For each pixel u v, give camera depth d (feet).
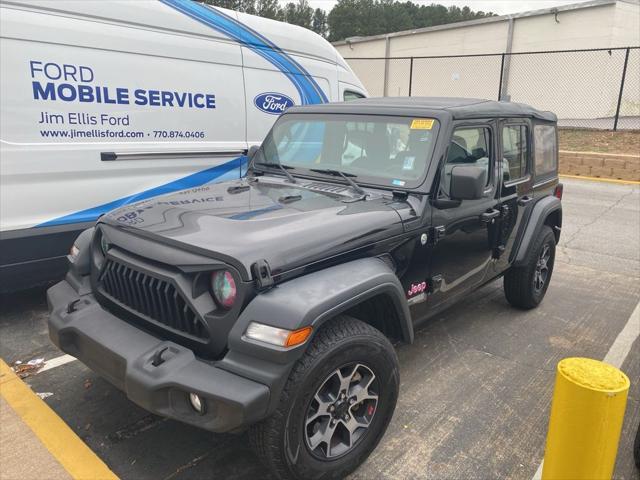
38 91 13.69
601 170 43.29
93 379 11.80
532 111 15.21
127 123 15.67
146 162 16.34
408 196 10.59
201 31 17.24
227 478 8.86
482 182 10.28
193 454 9.43
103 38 14.78
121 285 8.93
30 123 13.67
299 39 20.90
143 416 10.49
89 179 15.11
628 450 9.90
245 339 7.30
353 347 8.20
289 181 12.09
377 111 11.87
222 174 18.54
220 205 9.91
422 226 10.41
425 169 10.69
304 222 8.86
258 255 7.66
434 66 97.50
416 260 10.50
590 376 6.70
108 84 15.05
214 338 7.61
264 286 7.55
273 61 19.80
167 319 8.18
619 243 24.80
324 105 13.32
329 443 8.37
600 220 29.19
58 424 9.97
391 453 9.58
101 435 9.89
